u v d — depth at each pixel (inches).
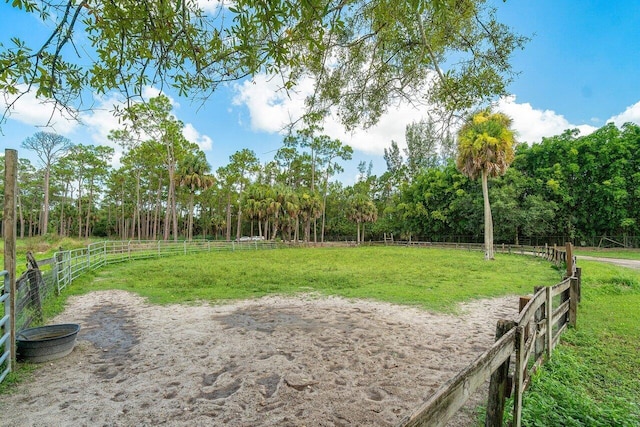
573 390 136.2
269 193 1523.1
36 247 904.9
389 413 124.2
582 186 1155.9
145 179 2009.1
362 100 163.2
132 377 152.6
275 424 116.6
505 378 91.2
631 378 151.8
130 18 95.2
